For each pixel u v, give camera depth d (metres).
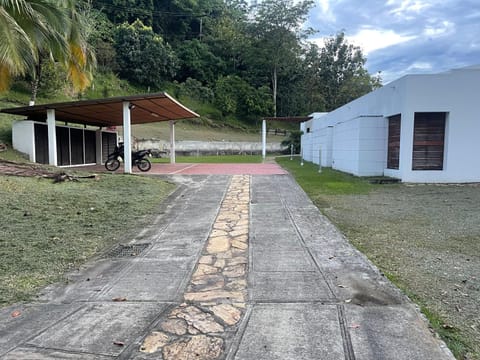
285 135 37.78
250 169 13.42
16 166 9.56
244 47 43.91
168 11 43.16
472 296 2.93
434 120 9.98
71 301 2.98
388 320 2.51
